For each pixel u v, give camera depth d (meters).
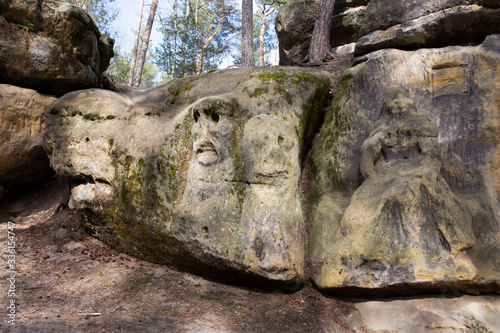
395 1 6.01
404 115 5.11
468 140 5.02
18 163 7.08
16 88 6.81
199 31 23.19
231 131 4.87
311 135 6.24
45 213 7.55
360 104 5.98
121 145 5.72
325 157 5.92
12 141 6.79
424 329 4.07
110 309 4.15
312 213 5.50
